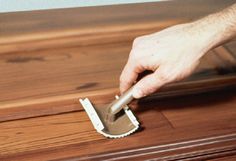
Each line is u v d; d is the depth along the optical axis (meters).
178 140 0.66
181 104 0.74
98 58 0.83
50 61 0.81
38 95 0.72
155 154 0.64
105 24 0.90
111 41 0.88
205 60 0.84
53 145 0.64
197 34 0.69
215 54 0.86
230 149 0.68
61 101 0.71
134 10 0.96
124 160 0.63
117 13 0.94
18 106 0.69
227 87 0.78
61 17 0.91
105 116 0.69
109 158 0.62
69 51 0.84
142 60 0.67
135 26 0.91
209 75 0.80
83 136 0.66
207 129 0.69
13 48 0.82
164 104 0.73
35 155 0.62
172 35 0.69
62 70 0.79
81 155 0.62
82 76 0.78
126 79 0.69
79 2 0.95
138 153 0.64
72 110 0.70
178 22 0.94
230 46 0.89
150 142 0.65
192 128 0.69
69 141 0.65
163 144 0.65
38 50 0.83
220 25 0.69
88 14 0.93
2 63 0.79
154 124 0.69
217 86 0.77
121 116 0.69
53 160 0.61
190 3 1.02
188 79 0.78
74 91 0.74
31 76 0.76
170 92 0.75
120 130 0.67
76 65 0.80
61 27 0.87
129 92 0.67
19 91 0.73
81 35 0.86
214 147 0.67
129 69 0.69
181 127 0.69
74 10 0.94
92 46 0.86
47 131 0.66
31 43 0.83
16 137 0.64
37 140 0.64
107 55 0.84
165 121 0.70
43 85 0.75
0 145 0.63
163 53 0.67
